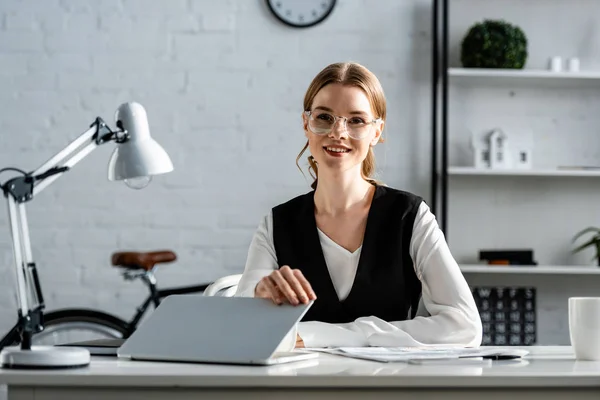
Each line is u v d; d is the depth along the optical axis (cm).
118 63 441
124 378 118
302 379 117
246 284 210
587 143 451
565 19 450
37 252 437
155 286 399
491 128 448
